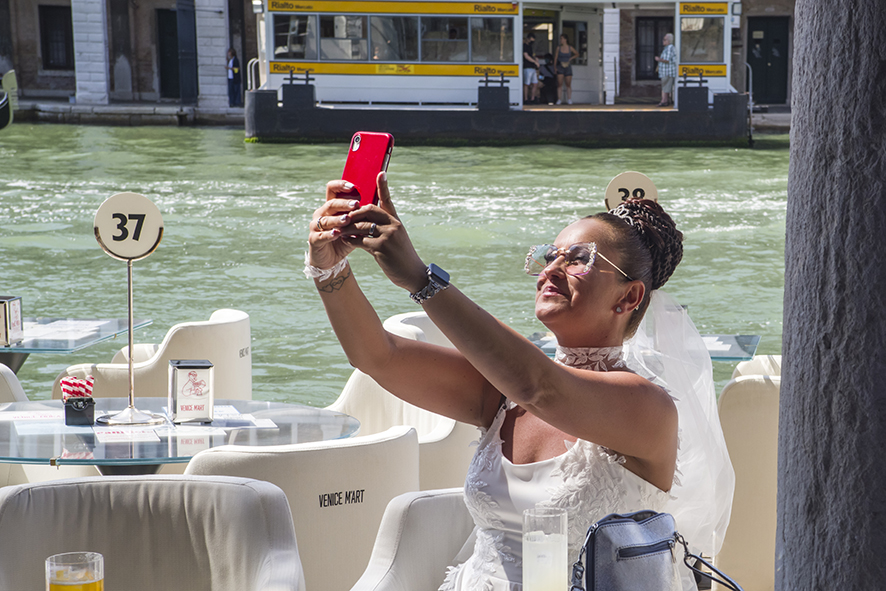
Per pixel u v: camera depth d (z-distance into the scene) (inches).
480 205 614.9
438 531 90.9
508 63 921.5
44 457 118.4
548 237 521.0
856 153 40.9
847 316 41.6
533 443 76.2
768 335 341.1
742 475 128.6
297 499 109.6
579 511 71.8
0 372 165.2
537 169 776.3
